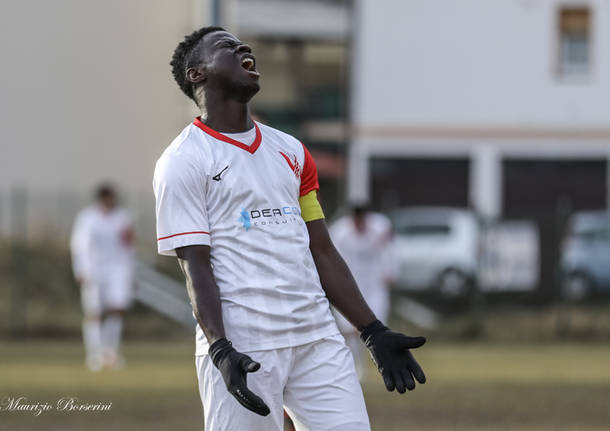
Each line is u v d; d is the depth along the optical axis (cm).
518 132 10269
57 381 4009
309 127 10281
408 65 10288
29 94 10325
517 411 3338
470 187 10269
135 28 10344
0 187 10256
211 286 1341
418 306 7388
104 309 4888
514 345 6456
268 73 10275
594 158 10262
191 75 1420
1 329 6494
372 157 10294
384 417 3197
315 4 10262
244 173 1382
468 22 10256
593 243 7006
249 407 1255
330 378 1384
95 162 10362
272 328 1359
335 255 1474
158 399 3519
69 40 10344
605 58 10262
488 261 7031
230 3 10169
